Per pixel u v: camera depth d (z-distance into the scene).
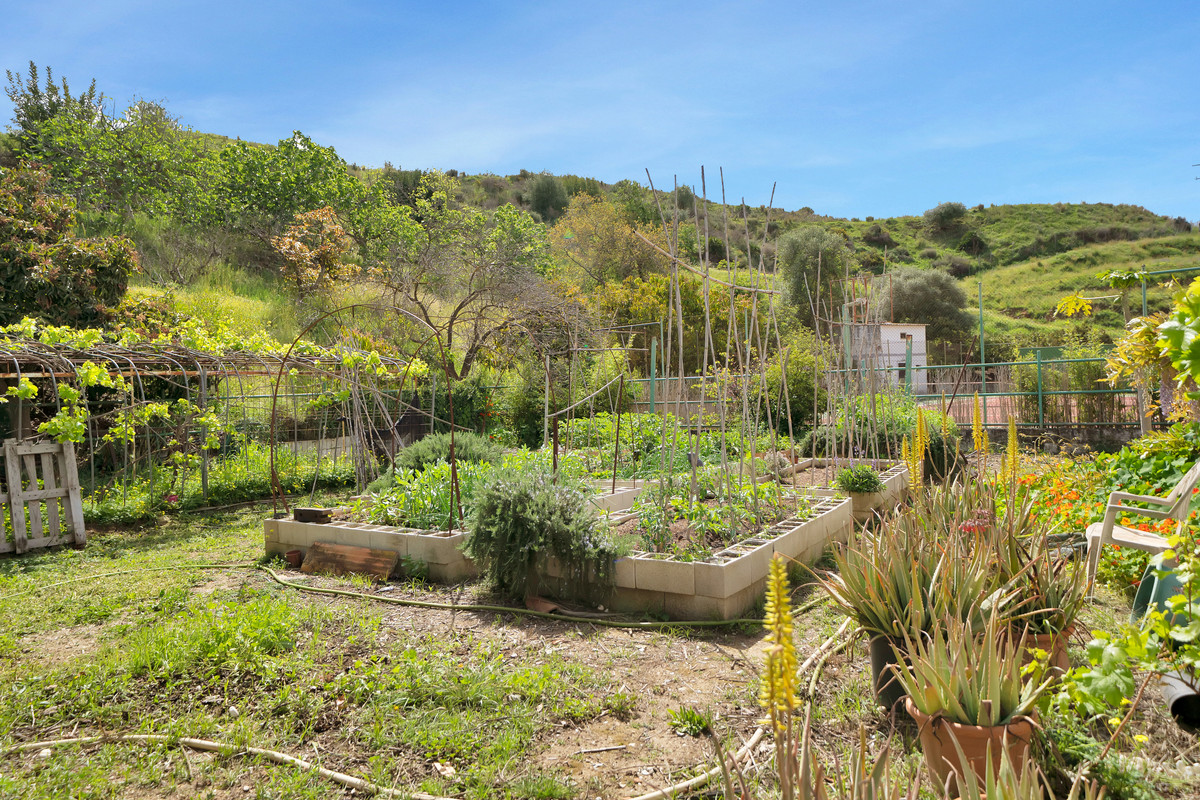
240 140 27.22
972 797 1.93
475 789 2.97
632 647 4.68
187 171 26.73
